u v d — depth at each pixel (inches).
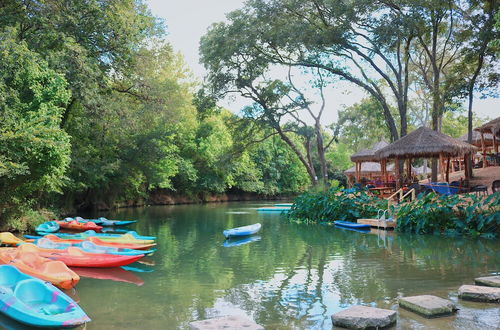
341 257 402.0
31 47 637.9
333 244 490.6
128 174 1135.6
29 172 502.9
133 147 1103.0
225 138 1695.4
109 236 502.3
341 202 747.4
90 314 232.5
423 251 426.3
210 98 1150.3
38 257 306.7
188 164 1563.7
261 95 1139.3
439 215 554.6
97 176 948.6
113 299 262.8
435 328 197.0
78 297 268.5
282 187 2239.2
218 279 316.8
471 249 433.1
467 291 245.6
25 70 534.0
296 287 288.2
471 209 521.3
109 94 892.6
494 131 896.3
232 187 2022.6
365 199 727.7
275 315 226.7
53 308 223.8
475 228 527.8
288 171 2235.5
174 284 301.7
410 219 575.8
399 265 357.1
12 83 531.2
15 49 512.4
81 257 356.2
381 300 251.1
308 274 329.4
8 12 633.6
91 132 945.5
